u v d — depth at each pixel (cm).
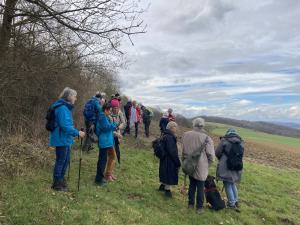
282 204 1202
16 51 1050
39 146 1067
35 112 1240
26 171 886
